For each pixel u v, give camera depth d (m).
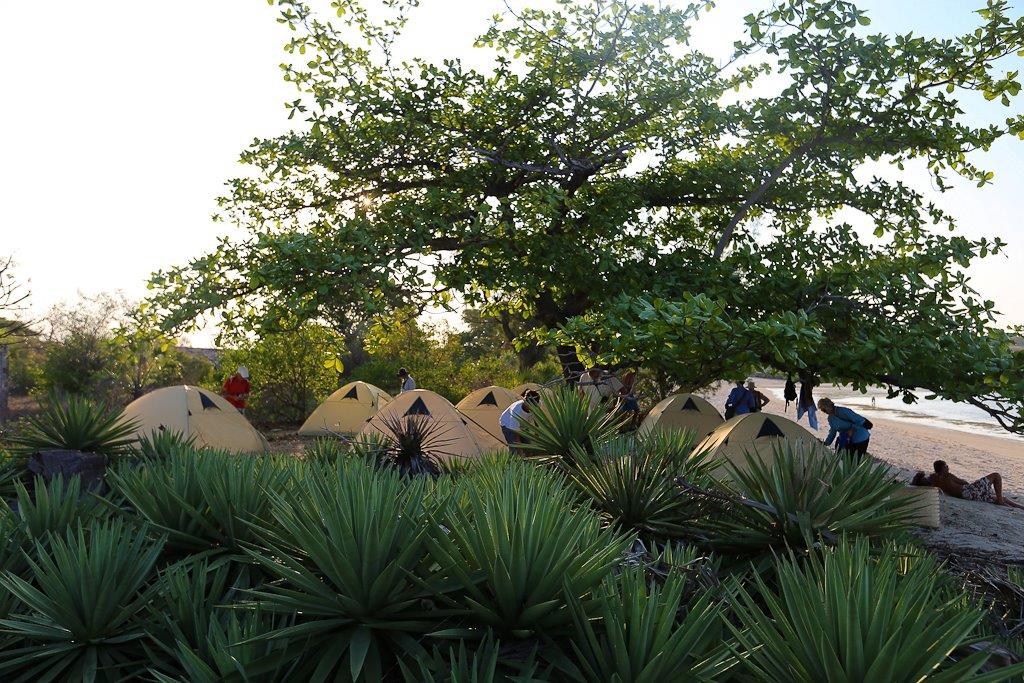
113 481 6.13
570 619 3.32
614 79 14.43
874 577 3.13
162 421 12.37
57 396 8.66
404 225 12.02
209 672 3.23
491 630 3.20
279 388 21.56
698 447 7.07
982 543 8.02
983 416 53.38
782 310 11.20
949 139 11.43
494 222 12.36
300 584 3.44
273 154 14.12
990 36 10.82
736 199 14.49
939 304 10.69
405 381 18.53
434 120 14.11
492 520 3.52
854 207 13.98
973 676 2.53
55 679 3.88
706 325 8.20
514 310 15.33
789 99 12.20
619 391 11.03
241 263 11.30
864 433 11.57
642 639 2.99
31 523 5.15
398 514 3.68
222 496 4.76
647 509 5.28
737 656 2.87
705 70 13.47
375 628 3.40
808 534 3.63
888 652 2.49
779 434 9.52
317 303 10.09
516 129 13.84
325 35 13.36
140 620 4.04
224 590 4.39
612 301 11.36
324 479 4.30
